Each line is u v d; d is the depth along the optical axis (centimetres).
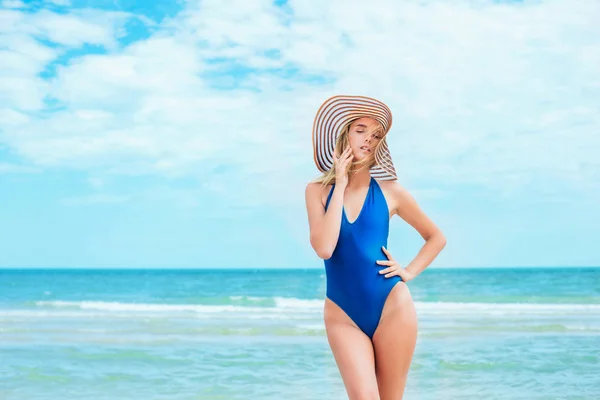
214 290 3328
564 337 1211
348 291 345
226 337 1236
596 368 873
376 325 343
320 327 1391
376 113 351
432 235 367
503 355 992
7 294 3180
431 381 787
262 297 2616
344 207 353
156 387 763
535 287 3169
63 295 3073
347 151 350
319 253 340
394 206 365
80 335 1287
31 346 1127
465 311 1820
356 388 318
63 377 833
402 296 343
